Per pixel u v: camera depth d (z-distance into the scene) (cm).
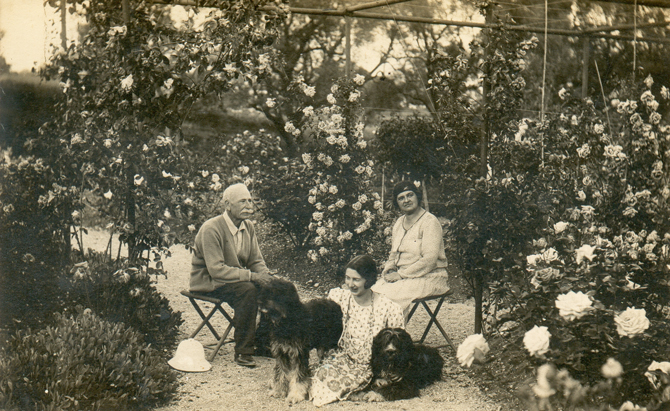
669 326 338
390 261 429
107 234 562
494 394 333
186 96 419
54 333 321
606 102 489
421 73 642
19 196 392
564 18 591
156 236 399
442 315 475
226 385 343
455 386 347
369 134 600
